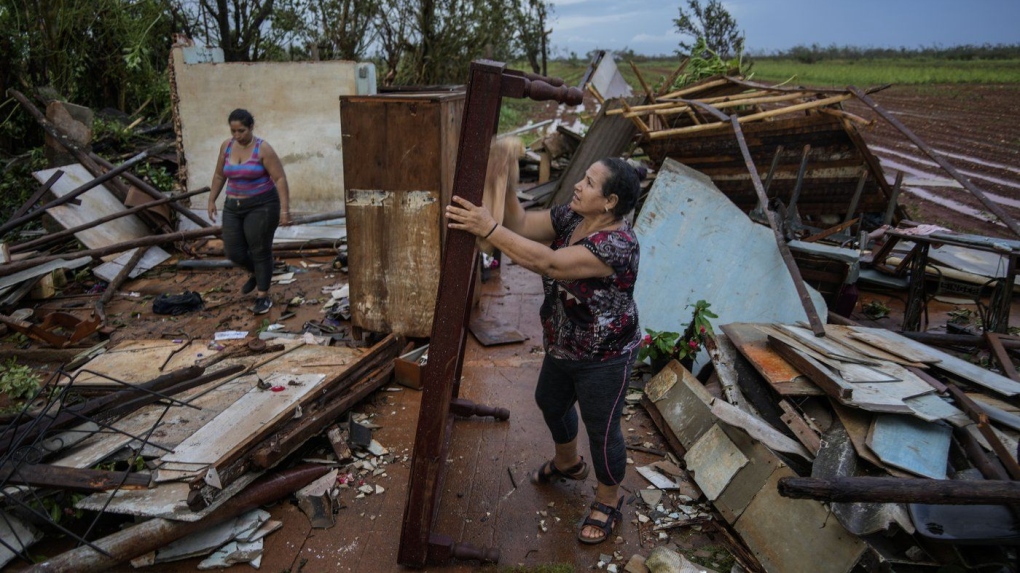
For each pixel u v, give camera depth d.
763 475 3.04
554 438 3.29
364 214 4.76
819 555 2.65
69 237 6.68
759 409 3.59
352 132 4.59
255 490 3.12
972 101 24.38
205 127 7.90
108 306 5.80
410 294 4.89
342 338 5.08
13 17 8.52
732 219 5.04
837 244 6.09
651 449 3.83
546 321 2.82
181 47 7.73
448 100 4.74
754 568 2.90
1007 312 4.75
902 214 6.97
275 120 7.80
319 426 3.60
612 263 2.51
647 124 7.52
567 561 2.99
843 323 4.91
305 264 7.05
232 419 3.36
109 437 3.22
